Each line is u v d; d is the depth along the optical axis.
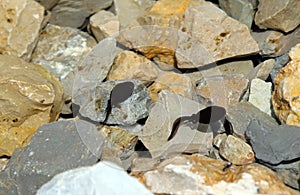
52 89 0.72
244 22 0.80
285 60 0.74
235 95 0.73
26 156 0.66
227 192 0.61
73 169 0.64
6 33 0.78
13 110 0.71
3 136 0.71
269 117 0.70
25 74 0.72
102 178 0.62
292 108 0.67
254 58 0.77
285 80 0.69
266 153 0.65
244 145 0.67
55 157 0.66
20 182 0.65
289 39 0.76
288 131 0.66
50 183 0.63
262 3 0.77
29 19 0.79
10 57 0.75
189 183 0.62
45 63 0.80
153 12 0.79
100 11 0.83
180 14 0.78
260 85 0.73
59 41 0.82
